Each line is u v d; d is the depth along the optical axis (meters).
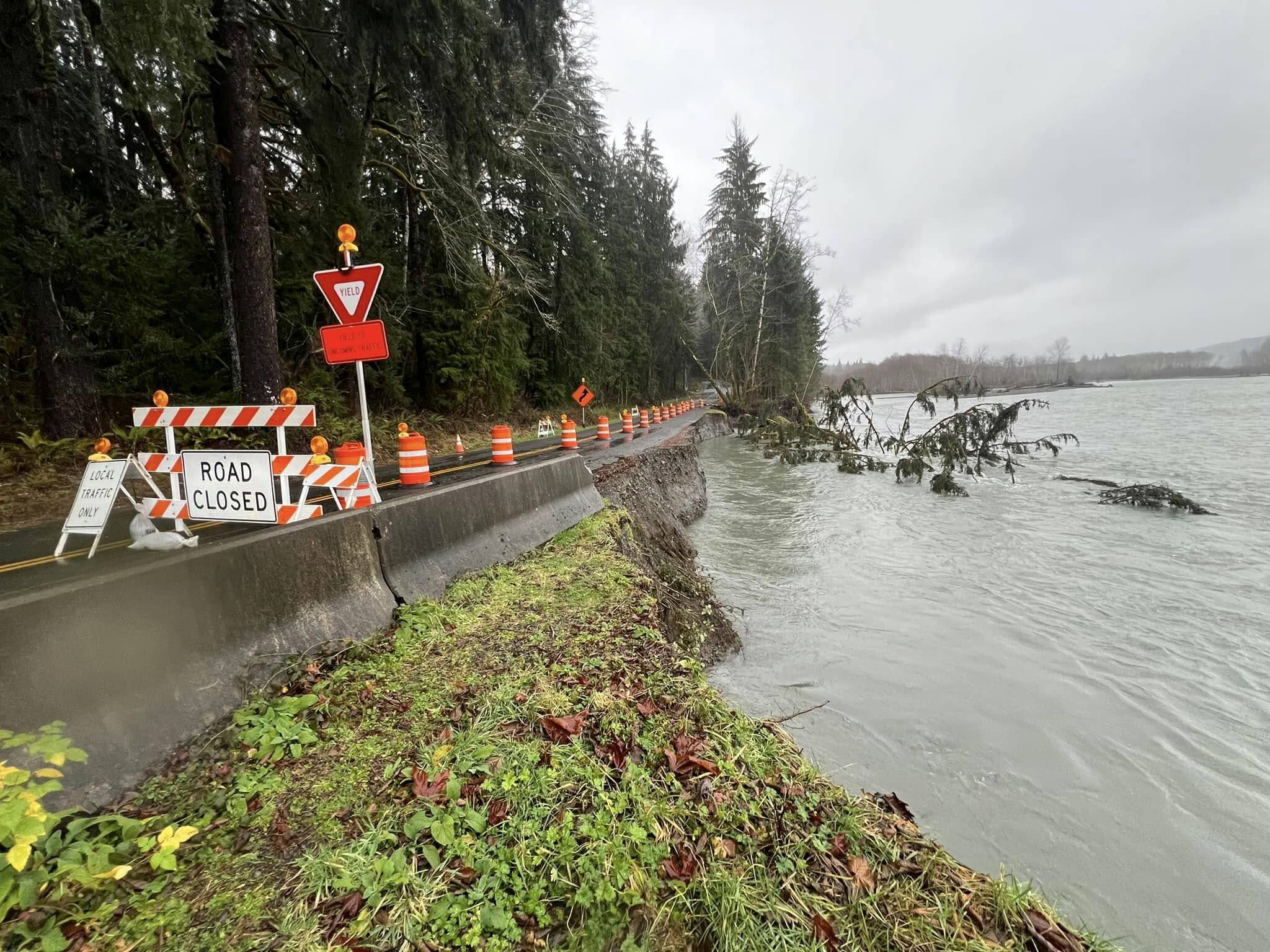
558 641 4.00
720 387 50.31
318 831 2.23
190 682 2.73
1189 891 3.37
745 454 27.08
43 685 2.20
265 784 2.48
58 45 10.64
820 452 26.14
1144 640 6.64
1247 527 11.32
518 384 24.53
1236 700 5.38
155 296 10.42
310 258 13.03
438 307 18.53
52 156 8.19
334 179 11.86
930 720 5.04
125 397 10.88
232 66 8.72
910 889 2.17
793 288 42.25
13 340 8.45
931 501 15.26
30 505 7.05
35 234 7.83
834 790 2.73
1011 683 5.70
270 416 4.63
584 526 7.27
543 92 20.28
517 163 14.23
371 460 5.30
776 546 10.95
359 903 1.90
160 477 8.71
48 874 1.78
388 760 2.66
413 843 2.14
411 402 18.28
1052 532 11.52
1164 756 4.59
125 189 12.45
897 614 7.50
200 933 1.78
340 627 3.65
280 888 1.96
